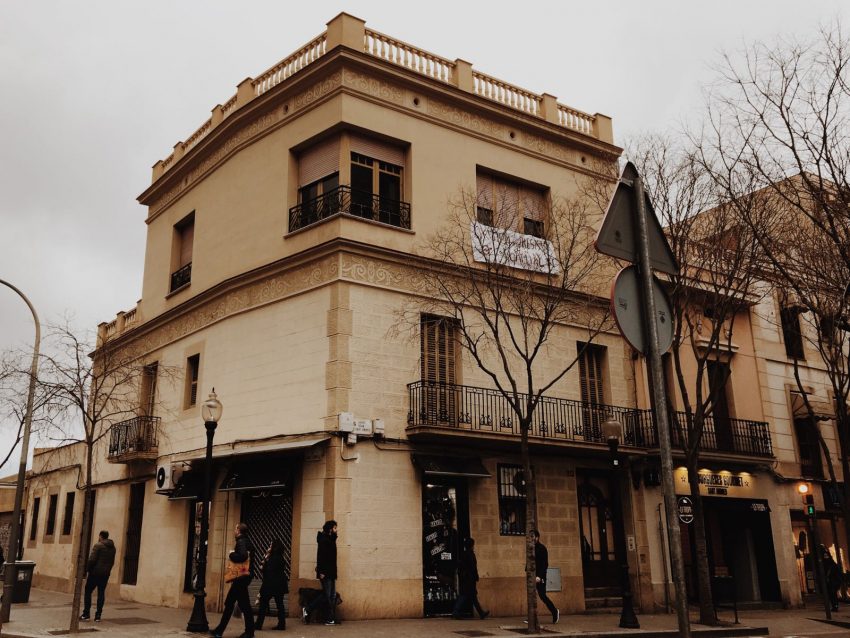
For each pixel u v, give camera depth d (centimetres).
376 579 1479
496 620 1503
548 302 1659
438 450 1630
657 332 449
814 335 2423
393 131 1777
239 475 1659
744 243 1638
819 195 989
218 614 1619
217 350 1873
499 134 1958
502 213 1892
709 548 2094
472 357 1731
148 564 1978
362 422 1538
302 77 1803
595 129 2172
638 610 1811
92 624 1438
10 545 1495
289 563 1545
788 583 2103
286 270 1733
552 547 1747
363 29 1800
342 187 1686
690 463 1648
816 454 2316
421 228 1753
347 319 1587
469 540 1543
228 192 1997
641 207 472
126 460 2094
